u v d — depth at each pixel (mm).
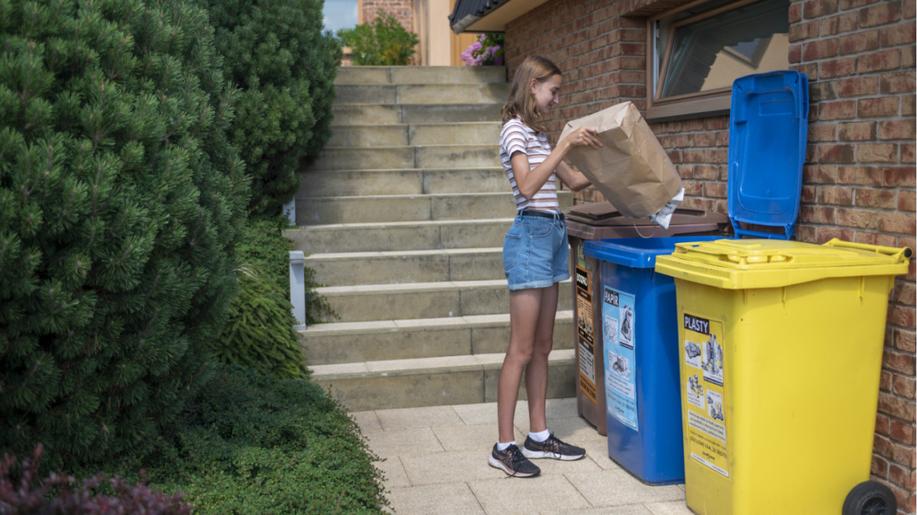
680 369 3721
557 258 4176
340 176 6961
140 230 3002
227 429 3812
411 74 8461
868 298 3412
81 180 2852
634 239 4375
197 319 3553
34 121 2768
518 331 4156
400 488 4012
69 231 2889
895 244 3475
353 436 3943
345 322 5699
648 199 3906
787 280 3248
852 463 3508
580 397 4969
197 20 3814
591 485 4035
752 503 3404
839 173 3758
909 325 3449
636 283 3943
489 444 4590
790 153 4023
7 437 2951
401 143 7660
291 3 6320
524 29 7984
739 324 3299
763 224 4180
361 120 7883
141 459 3371
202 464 3402
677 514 3715
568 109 6977
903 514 3516
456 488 4008
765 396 3350
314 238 6242
